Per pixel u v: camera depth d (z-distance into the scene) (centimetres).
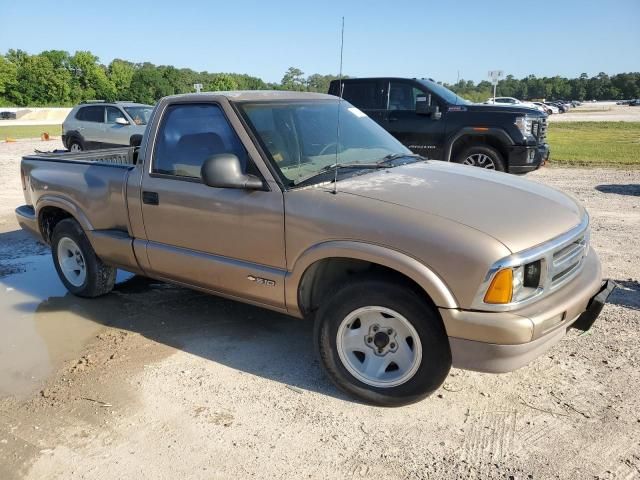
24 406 349
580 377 364
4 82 8256
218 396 354
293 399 349
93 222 480
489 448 298
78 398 356
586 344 408
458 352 301
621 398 339
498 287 288
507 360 294
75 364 402
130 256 454
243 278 378
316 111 431
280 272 359
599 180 1123
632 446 296
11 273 619
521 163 1003
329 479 279
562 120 3984
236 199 371
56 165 522
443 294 296
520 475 277
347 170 382
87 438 315
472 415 328
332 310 338
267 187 359
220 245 388
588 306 336
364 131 448
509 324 286
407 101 1071
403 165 409
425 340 314
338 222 327
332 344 342
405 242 306
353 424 322
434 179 372
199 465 291
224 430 319
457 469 283
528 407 334
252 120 380
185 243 411
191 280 417
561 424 316
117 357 409
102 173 468
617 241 670
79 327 466
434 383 322
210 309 496
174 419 331
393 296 316
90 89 9100
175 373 384
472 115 1014
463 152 1043
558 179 1145
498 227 304
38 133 3145
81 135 1634
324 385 365
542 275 301
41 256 686
